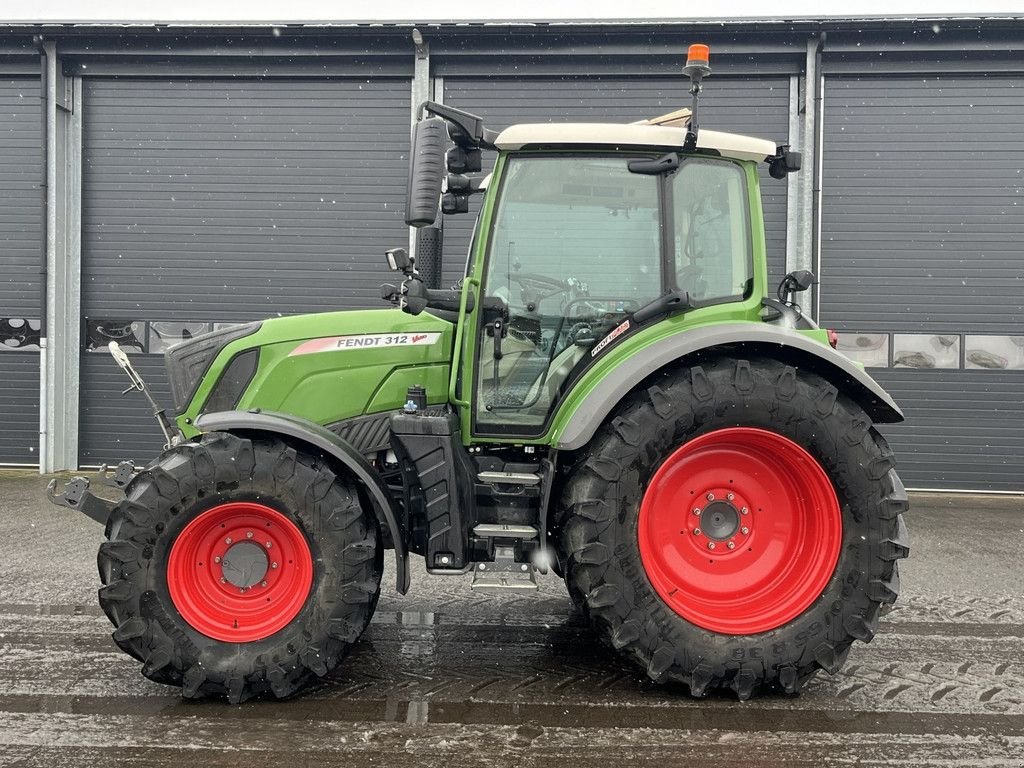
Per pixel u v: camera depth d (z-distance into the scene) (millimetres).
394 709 2834
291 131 8938
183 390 3412
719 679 2930
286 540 2945
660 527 3090
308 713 2789
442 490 3016
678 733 2672
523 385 3299
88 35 8711
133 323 9016
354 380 3354
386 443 3354
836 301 8609
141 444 9062
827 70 8500
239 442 2889
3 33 8648
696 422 2963
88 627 3697
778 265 8688
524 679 3141
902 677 3217
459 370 3326
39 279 9000
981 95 8414
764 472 3139
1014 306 8422
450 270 8367
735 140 3266
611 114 8758
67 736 2592
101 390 9062
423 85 8719
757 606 3053
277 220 8977
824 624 2963
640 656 2932
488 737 2617
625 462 2922
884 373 8570
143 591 2791
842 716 2836
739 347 3156
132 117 8977
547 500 3066
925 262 8508
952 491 8492
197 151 8969
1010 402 8445
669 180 3279
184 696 2859
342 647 2891
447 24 8453
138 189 8992
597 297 3295
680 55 8570
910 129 8500
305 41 8789
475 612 4027
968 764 2480
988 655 3480
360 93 8930
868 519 2994
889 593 2977
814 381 3045
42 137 8734
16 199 9062
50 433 8852
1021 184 8398
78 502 3125
